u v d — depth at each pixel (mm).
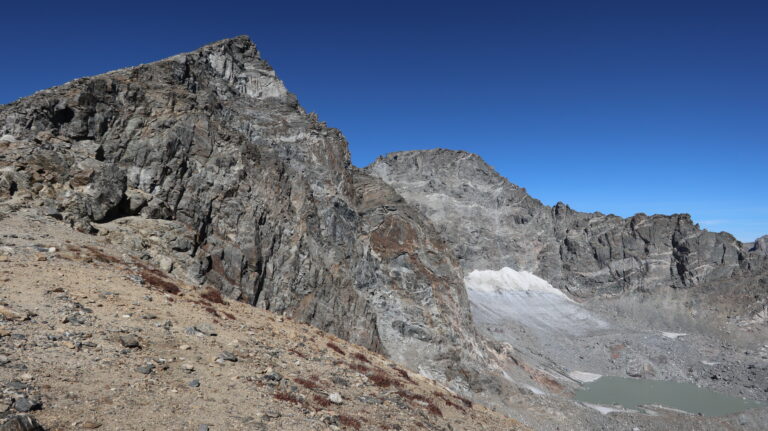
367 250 87750
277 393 19953
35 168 41281
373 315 75438
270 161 69938
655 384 155875
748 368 162750
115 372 16938
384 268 90188
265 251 60062
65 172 43250
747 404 132875
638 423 98188
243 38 98000
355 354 40469
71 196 41156
